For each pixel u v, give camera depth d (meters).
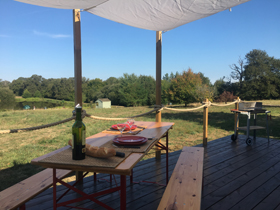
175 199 1.53
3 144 6.14
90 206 2.26
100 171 1.30
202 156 2.66
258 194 2.58
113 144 1.91
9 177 3.59
